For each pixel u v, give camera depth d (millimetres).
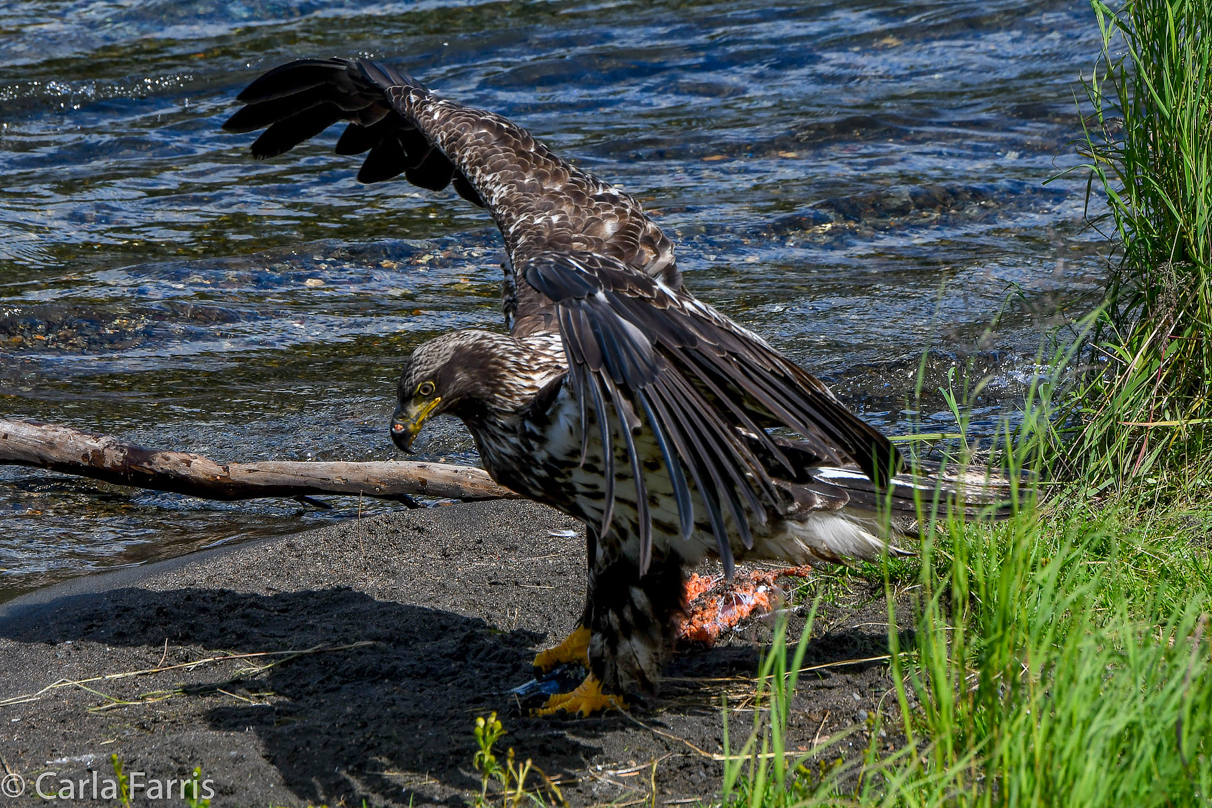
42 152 23172
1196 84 9844
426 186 11906
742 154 23203
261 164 23000
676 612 8031
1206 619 6250
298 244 19453
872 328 16156
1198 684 5840
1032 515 7352
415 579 10102
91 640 9125
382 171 12008
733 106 25547
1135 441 9922
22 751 7539
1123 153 10438
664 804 6879
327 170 22828
